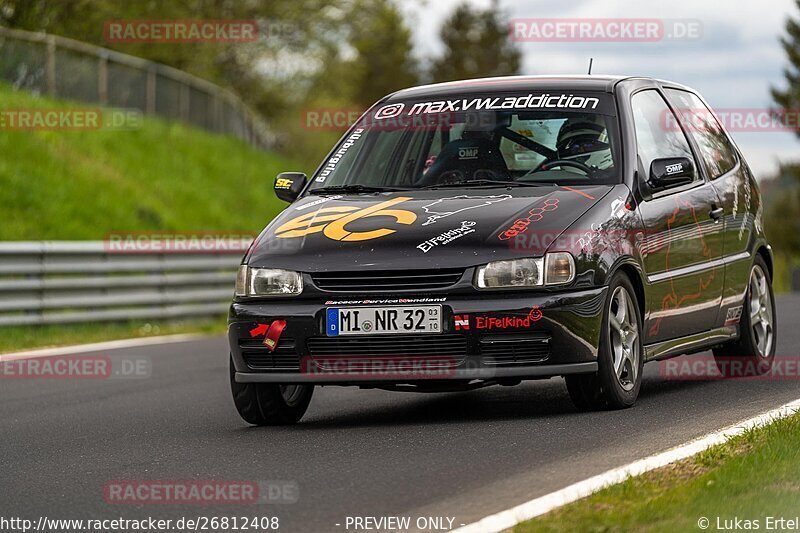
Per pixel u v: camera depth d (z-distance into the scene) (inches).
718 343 759.1
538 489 463.5
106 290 1396.4
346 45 3403.1
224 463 551.5
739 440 526.6
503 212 624.7
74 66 2321.6
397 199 658.8
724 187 773.9
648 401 671.1
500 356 599.5
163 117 2637.8
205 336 1354.6
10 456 611.2
